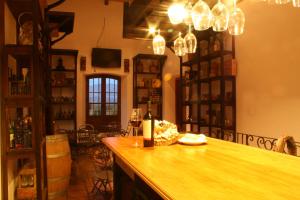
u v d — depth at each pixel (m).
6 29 3.02
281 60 3.69
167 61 8.27
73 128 7.88
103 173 3.85
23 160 3.48
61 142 3.62
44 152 3.31
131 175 2.16
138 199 1.82
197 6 2.40
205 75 5.33
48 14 4.19
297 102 3.46
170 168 1.56
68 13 4.27
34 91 2.79
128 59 8.31
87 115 8.20
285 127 3.64
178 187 1.23
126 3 4.05
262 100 4.04
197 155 1.93
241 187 1.23
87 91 8.20
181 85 6.06
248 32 4.30
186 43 3.07
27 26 3.04
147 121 2.28
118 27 8.23
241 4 4.41
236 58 4.60
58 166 3.57
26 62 3.64
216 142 2.53
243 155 1.93
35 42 2.79
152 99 8.25
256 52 4.14
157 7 3.49
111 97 8.48
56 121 7.72
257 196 1.11
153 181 1.32
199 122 5.40
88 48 7.97
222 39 4.67
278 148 2.26
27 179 3.14
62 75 7.57
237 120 4.59
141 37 4.76
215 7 2.42
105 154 4.29
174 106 8.41
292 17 3.51
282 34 3.67
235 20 2.44
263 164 1.66
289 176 1.40
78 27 7.88
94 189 4.25
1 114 2.73
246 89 4.38
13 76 2.96
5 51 2.74
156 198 1.84
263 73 4.01
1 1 2.73
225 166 1.61
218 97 4.88
